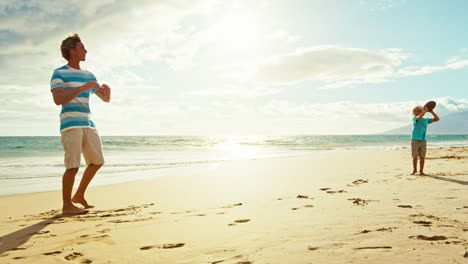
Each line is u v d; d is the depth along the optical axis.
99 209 4.35
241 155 17.69
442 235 2.57
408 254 2.16
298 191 5.23
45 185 7.59
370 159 12.19
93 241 2.82
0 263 2.36
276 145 35.75
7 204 5.07
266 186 6.04
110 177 8.68
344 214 3.40
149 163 12.73
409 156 13.40
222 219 3.46
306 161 11.90
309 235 2.70
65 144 4.07
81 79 4.14
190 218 3.59
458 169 7.55
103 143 36.69
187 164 12.16
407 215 3.26
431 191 4.66
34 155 18.72
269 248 2.42
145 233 3.02
